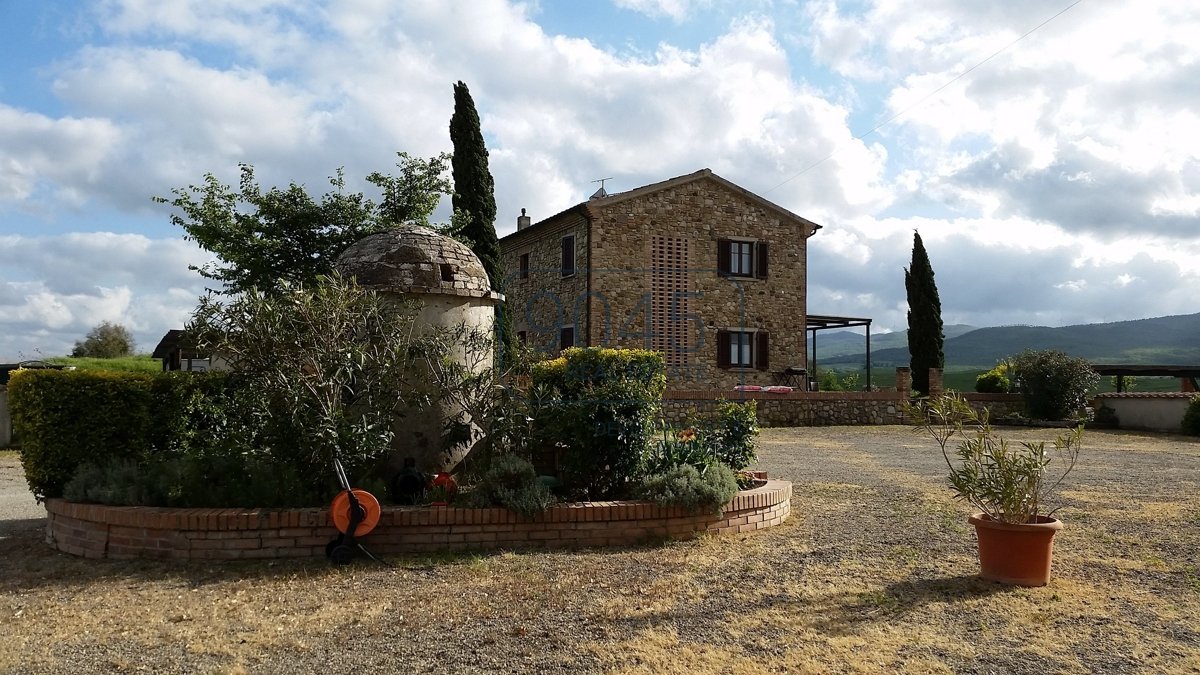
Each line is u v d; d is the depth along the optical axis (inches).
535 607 192.2
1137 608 192.1
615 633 174.2
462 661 158.4
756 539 271.9
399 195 630.5
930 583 214.4
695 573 225.0
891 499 355.3
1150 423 893.8
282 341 259.6
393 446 302.2
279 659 160.6
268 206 594.6
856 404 903.7
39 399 277.7
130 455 287.1
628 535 265.3
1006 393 1041.5
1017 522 215.2
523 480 267.4
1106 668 154.3
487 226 722.2
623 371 299.4
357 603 196.7
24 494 417.7
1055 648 165.2
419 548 249.1
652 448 309.0
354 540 237.9
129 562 239.3
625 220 908.6
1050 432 848.3
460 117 727.1
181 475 259.1
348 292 273.9
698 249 943.7
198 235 574.6
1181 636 172.6
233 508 249.9
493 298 341.7
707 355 932.6
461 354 317.1
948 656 160.7
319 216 602.2
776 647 165.6
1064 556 246.4
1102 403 962.1
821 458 551.5
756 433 344.2
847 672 152.6
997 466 220.4
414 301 309.3
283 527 241.9
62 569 233.0
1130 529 287.9
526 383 312.0
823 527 292.7
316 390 261.3
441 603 196.1
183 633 175.5
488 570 227.5
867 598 199.9
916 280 1190.3
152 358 1418.6
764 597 201.3
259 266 575.2
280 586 212.2
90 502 261.3
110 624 182.1
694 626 178.9
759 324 971.3
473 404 298.8
